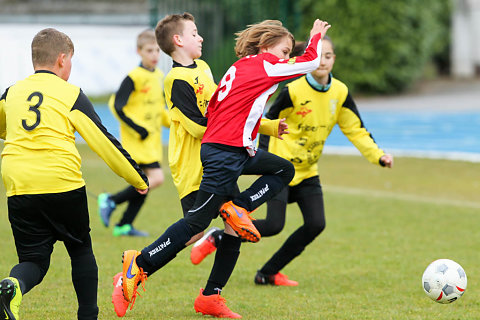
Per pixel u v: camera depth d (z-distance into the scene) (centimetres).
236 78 885
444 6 6306
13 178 775
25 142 780
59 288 1100
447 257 1350
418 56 5441
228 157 867
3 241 1459
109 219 1742
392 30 5225
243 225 878
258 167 915
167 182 2334
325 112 1152
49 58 816
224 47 5134
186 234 871
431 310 988
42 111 787
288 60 896
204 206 870
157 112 1666
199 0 4969
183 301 1041
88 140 798
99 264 1275
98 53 5403
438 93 5544
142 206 1745
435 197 2066
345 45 5219
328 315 952
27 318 916
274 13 4572
